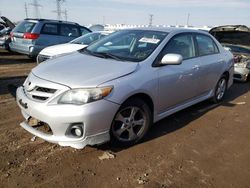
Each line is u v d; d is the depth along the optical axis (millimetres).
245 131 4703
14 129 4223
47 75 3510
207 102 6164
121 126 3666
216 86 5910
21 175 3109
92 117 3193
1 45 12219
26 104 3434
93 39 8867
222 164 3598
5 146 3703
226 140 4309
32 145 3770
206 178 3268
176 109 4672
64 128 3211
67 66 3760
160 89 4062
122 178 3164
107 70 3584
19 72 8508
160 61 4105
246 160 3740
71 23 11438
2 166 3250
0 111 4914
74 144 3252
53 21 10836
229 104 6199
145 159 3582
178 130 4551
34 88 3438
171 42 4457
